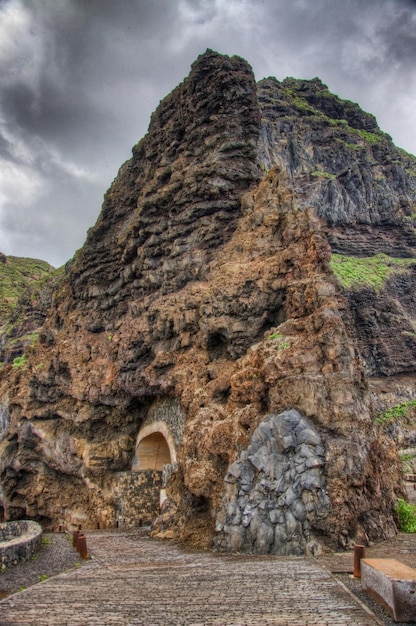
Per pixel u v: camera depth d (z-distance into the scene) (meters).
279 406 17.62
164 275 27.50
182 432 23.02
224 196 27.09
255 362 19.36
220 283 23.20
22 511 31.80
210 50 30.38
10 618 9.48
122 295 31.00
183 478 20.14
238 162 27.59
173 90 32.25
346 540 15.74
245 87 29.00
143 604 10.30
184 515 19.36
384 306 69.50
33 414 32.34
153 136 32.44
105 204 35.16
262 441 17.19
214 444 18.78
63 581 12.62
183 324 24.53
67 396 31.50
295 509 15.94
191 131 29.42
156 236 28.86
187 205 27.78
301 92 100.25
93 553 17.02
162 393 24.95
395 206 85.69
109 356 29.64
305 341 18.64
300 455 16.56
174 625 8.97
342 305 19.92
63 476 30.45
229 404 19.66
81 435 29.38
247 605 10.02
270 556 15.27
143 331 26.75
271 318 21.83
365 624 8.88
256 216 24.34
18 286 109.81
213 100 28.84
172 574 13.11
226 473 17.67
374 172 88.44
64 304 36.44
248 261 23.42
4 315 92.25
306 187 80.12
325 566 13.34
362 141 92.25
